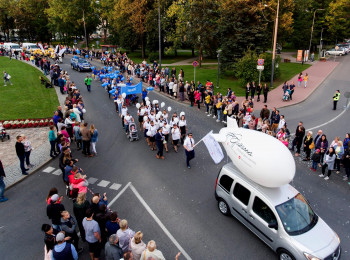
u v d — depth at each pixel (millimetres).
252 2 31609
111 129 17828
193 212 9578
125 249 6633
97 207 7645
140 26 48844
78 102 18422
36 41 81188
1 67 39594
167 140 15148
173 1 42750
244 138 8156
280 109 22219
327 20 57125
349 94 20562
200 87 22922
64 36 75562
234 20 31906
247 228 8789
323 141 12422
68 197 10438
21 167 11875
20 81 30984
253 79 28875
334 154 11219
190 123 18766
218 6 36125
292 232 7062
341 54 56500
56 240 5961
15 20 76812
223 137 8836
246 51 31250
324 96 26156
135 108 22359
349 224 8906
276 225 7234
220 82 31453
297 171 12391
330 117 19781
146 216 9375
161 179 11766
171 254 7711
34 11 76688
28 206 9984
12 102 22984
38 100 23812
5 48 55688
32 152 14258
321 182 11461
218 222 9055
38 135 16656
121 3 48219
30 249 7957
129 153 14375
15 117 19328
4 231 8680
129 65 36031
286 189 8055
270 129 16609
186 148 12336
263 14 33219
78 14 66375
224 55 33125
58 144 13680
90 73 36719
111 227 7055
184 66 42688
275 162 7156
